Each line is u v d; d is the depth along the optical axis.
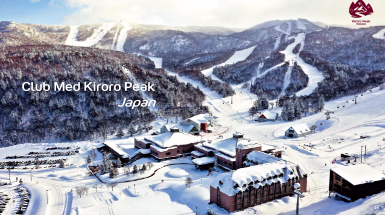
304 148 134.75
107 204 85.44
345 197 79.06
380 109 188.38
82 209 82.00
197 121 182.50
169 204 84.12
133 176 108.44
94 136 184.75
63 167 122.50
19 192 98.88
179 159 129.88
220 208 78.56
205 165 116.56
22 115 199.00
